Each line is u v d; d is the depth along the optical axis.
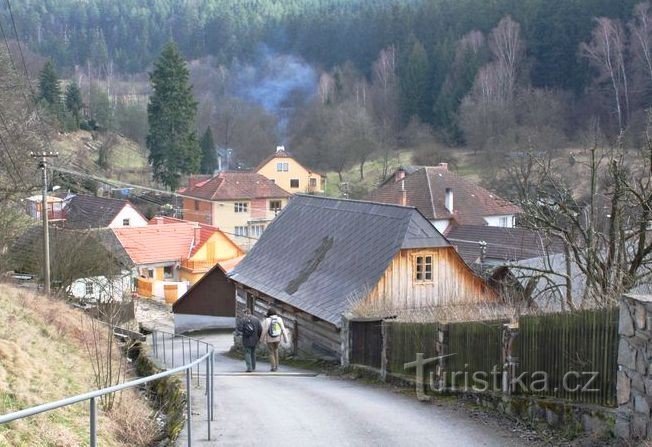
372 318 18.41
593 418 9.46
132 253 47.16
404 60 94.50
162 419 13.01
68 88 92.31
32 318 18.55
